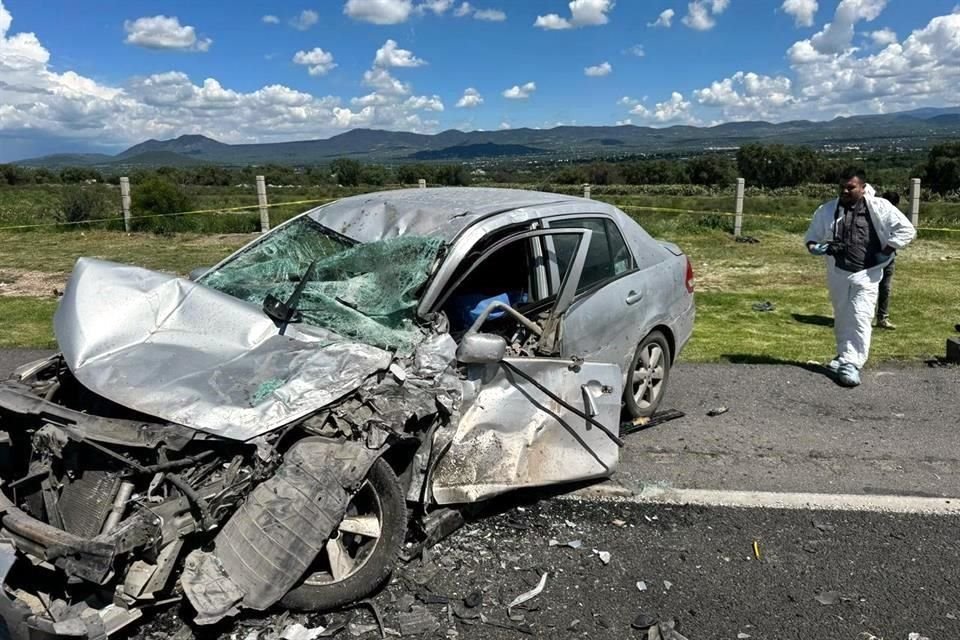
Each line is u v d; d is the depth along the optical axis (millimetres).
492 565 3678
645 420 5676
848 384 6762
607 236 5180
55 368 3744
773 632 3213
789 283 12766
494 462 3834
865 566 3756
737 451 5223
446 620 3238
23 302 10039
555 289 4562
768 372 7227
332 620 3230
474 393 3777
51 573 3010
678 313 5887
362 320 3807
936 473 4895
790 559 3811
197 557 2916
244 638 3080
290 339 3666
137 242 17141
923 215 21797
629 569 3686
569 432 4145
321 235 4598
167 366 3250
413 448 3590
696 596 3471
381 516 3305
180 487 2828
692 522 4195
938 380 6988
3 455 3305
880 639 3174
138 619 3127
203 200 26234
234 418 2977
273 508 2957
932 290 11773
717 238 18469
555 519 4176
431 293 3893
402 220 4434
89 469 2945
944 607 3412
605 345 4934
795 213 24609
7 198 29734
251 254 4680
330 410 3203
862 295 6754
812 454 5184
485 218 4293
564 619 3273
